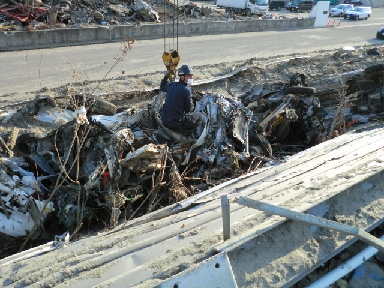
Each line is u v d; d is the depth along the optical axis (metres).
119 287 2.88
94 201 5.61
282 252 3.35
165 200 5.93
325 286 3.40
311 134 8.27
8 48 14.86
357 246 3.91
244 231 3.50
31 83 11.19
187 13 24.42
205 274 2.82
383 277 3.76
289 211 3.25
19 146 6.12
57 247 4.32
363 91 9.38
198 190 6.20
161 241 3.62
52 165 6.00
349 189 4.17
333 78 9.51
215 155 6.67
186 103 6.32
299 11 35.09
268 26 24.27
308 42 20.56
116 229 4.72
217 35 21.17
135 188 5.74
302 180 4.89
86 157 5.82
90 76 12.11
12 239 5.28
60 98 9.30
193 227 3.89
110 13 21.05
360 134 7.53
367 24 29.23
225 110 6.95
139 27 18.31
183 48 17.12
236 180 5.79
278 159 7.20
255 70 13.14
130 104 10.04
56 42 16.05
